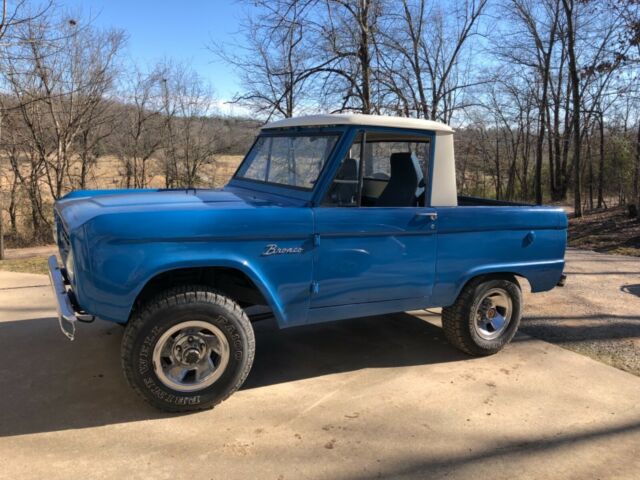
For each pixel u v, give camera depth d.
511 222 4.27
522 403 3.60
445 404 3.56
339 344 4.66
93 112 14.27
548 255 4.53
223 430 3.15
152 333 3.12
